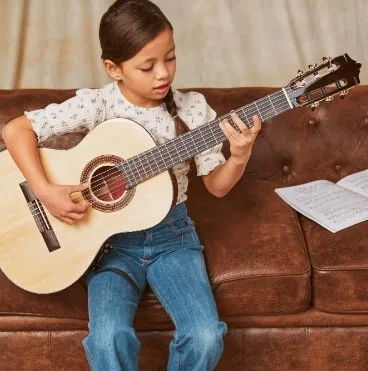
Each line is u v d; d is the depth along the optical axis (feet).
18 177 5.64
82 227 5.53
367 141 7.32
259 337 6.01
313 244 6.07
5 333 6.06
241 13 8.34
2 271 5.85
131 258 5.69
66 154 5.58
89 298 5.42
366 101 7.31
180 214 5.80
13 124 5.63
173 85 8.57
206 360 5.17
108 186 5.51
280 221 6.31
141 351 6.02
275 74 8.56
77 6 8.21
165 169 5.45
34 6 8.20
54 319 5.95
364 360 6.09
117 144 5.50
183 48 8.45
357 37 8.46
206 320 5.19
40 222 5.57
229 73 8.56
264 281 5.73
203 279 5.51
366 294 5.79
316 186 7.10
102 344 5.07
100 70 8.50
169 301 5.36
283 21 8.36
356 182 7.06
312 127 7.36
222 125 5.28
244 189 6.98
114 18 5.23
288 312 5.89
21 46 8.33
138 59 5.23
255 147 7.36
